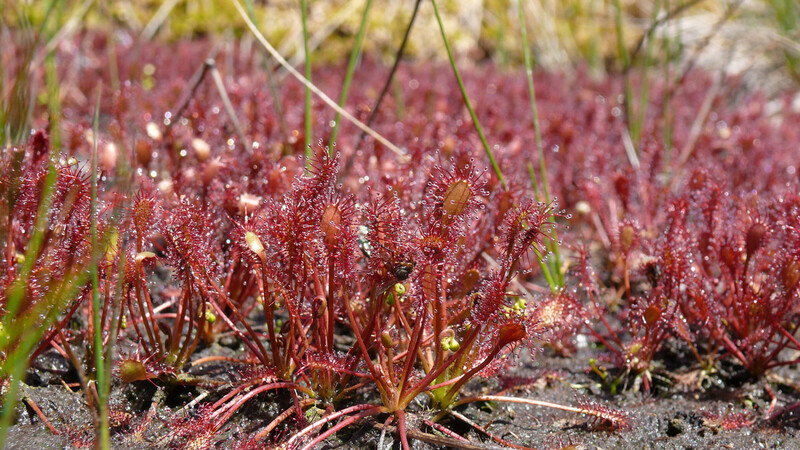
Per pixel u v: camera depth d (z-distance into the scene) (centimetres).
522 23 43
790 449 34
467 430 34
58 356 35
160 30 95
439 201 32
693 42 97
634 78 82
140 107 53
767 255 39
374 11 102
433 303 33
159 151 45
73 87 64
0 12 49
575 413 36
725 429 35
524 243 33
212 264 35
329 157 33
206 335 38
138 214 33
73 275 33
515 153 47
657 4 55
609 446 34
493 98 68
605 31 108
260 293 34
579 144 54
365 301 37
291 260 33
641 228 43
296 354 35
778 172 52
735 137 59
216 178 39
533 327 34
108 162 37
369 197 35
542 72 87
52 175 33
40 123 50
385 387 33
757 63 90
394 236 32
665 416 36
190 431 32
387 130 50
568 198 47
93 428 33
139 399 34
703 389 38
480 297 33
